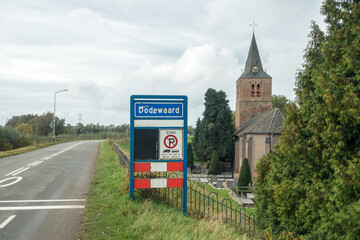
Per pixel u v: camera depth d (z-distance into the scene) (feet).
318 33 36.63
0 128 152.35
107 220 23.11
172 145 28.14
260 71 159.63
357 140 28.96
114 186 34.45
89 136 229.86
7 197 31.76
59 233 20.83
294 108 36.37
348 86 27.94
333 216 27.17
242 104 159.33
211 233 21.75
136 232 20.40
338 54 31.81
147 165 27.96
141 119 27.91
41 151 96.32
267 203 40.42
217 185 98.94
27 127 269.44
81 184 39.40
